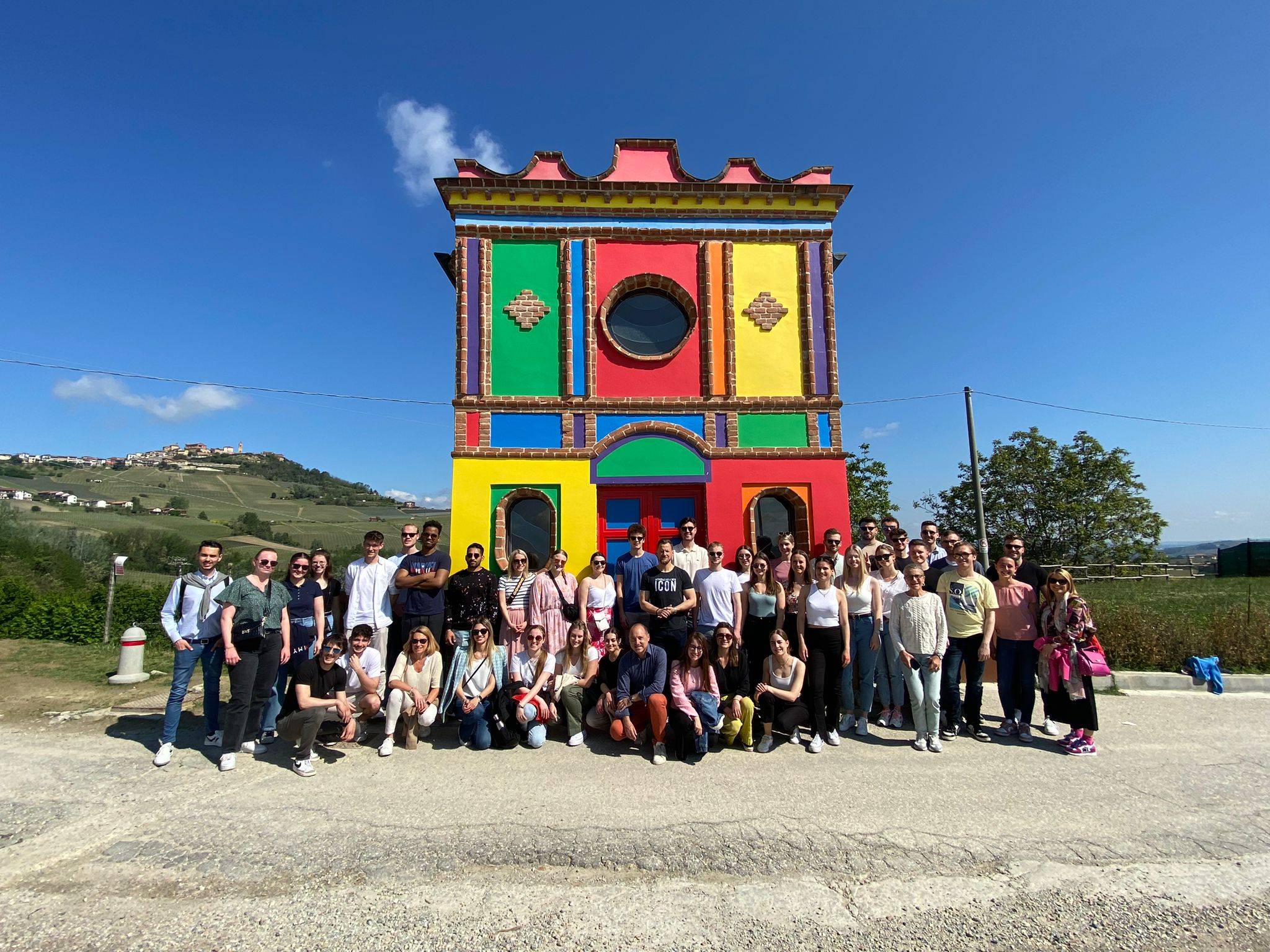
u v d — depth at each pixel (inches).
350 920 133.0
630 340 369.7
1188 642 356.2
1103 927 131.2
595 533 342.0
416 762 224.2
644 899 140.5
